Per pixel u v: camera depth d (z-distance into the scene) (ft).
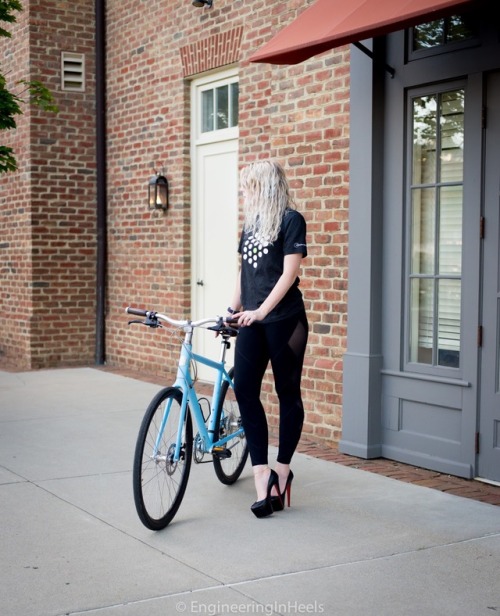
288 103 20.68
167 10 28.27
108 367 32.19
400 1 15.15
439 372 17.42
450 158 17.24
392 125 18.16
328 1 18.03
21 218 32.53
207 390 26.45
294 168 20.57
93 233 32.99
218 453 15.28
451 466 17.08
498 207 16.12
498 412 16.29
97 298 32.71
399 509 14.93
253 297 14.55
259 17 23.89
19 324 32.96
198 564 12.24
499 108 16.05
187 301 28.40
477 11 16.26
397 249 18.17
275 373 14.61
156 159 29.35
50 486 16.22
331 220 19.61
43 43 31.73
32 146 31.73
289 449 14.78
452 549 12.92
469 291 16.66
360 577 11.77
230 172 26.50
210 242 27.50
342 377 19.29
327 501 15.42
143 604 10.83
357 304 18.70
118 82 31.30
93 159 32.83
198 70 26.81
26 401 25.13
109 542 13.16
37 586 11.40
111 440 20.08
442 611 10.69
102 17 31.78
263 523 14.14
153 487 13.62
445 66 16.90
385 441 18.61
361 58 18.37
